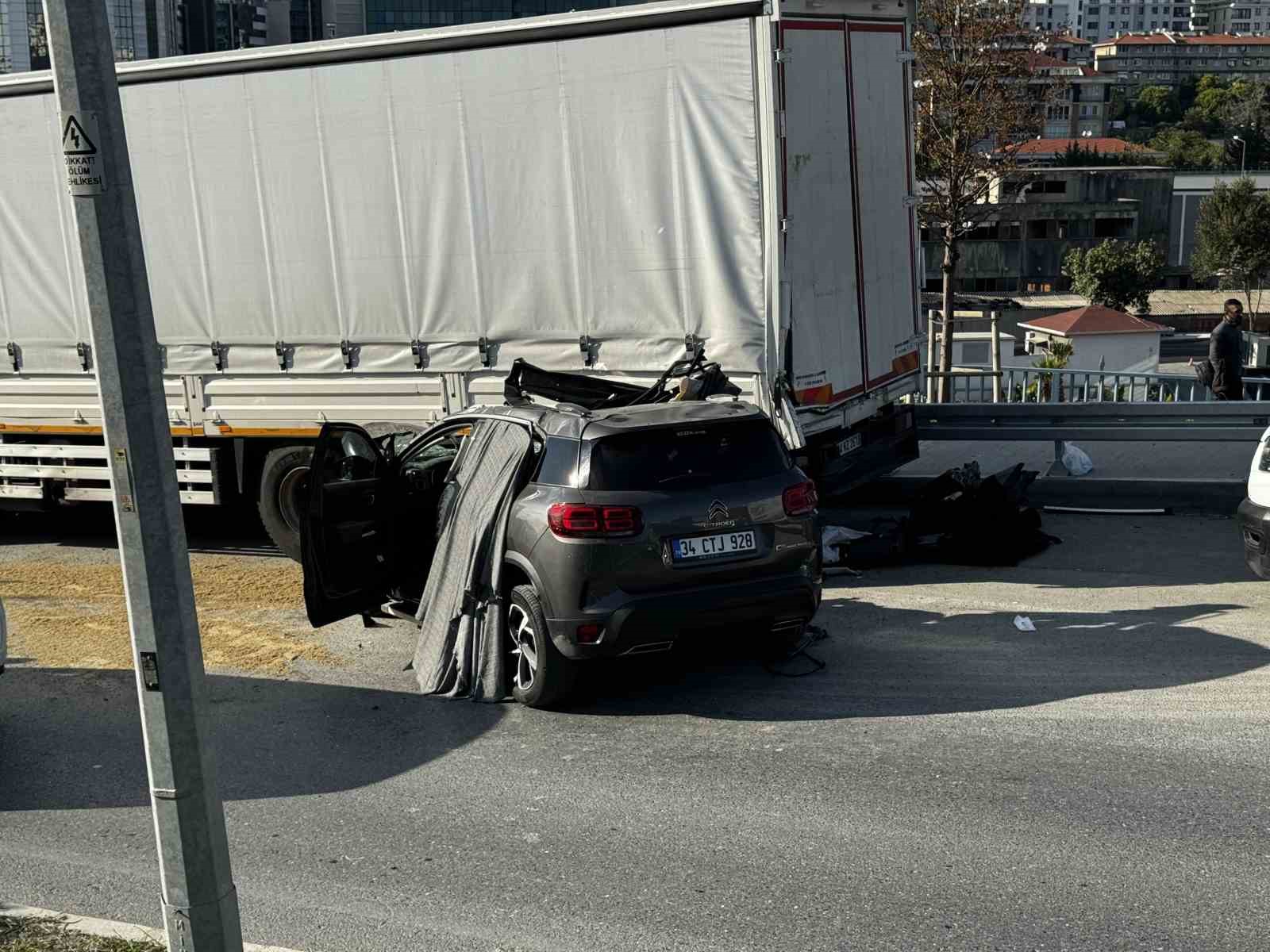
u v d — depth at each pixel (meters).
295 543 10.88
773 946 4.39
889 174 10.62
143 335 3.36
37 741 6.89
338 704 7.29
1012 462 13.21
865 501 12.46
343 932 4.61
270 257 10.57
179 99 10.59
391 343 10.31
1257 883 4.71
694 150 9.02
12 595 10.14
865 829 5.33
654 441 6.86
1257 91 199.12
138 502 3.38
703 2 8.78
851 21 9.86
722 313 9.13
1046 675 7.25
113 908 4.91
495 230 9.79
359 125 10.05
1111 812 5.39
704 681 7.45
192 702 3.53
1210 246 85.94
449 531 7.70
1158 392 15.81
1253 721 6.38
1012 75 26.59
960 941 4.37
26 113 11.09
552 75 9.36
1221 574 9.34
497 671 7.20
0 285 11.55
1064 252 98.50
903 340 10.99
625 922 4.61
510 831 5.48
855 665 7.64
